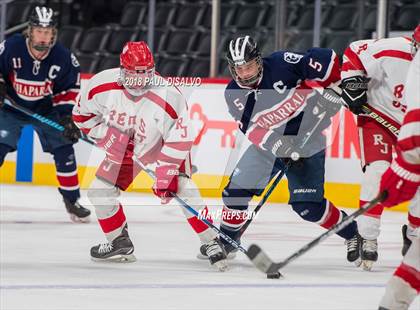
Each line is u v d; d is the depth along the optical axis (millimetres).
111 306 8453
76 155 20109
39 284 9594
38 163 21109
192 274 10438
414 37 10023
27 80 14156
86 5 25219
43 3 25188
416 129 6637
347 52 10641
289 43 19969
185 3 24781
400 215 16797
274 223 15375
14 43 13992
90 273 10391
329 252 12398
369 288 9703
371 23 21438
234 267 10961
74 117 11125
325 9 22719
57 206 17281
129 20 25047
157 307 8453
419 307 8602
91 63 24312
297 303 8789
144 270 10664
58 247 12398
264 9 23859
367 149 10797
